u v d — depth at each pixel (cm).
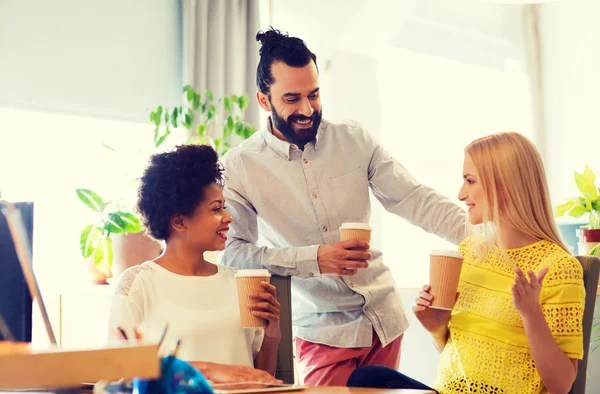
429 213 212
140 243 261
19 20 288
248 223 214
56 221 307
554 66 418
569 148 408
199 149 177
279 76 200
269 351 171
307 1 359
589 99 398
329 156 212
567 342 157
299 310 214
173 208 172
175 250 175
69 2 302
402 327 214
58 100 299
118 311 163
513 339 164
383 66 382
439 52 402
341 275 191
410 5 353
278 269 195
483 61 418
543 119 423
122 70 317
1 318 110
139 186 179
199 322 167
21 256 95
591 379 312
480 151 179
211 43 331
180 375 85
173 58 333
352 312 209
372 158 219
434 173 396
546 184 176
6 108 286
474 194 180
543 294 162
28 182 301
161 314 166
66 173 310
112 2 314
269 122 215
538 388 160
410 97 390
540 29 426
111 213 261
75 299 250
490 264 175
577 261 163
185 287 170
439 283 158
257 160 212
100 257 269
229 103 306
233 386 131
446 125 402
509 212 174
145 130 327
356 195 215
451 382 169
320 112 206
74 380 77
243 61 341
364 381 170
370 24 362
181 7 337
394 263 378
